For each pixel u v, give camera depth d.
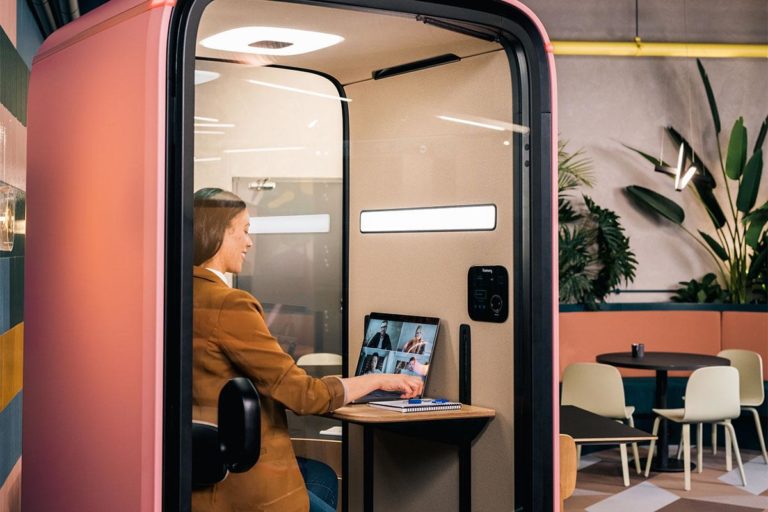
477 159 3.08
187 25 2.18
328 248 3.50
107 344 2.35
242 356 2.43
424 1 2.56
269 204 3.25
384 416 2.94
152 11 2.22
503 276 3.01
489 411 3.04
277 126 3.23
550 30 8.66
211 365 2.42
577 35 8.69
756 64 8.91
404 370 3.29
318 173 3.40
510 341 2.99
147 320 2.16
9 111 3.19
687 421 6.22
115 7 2.46
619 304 8.23
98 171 2.43
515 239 2.89
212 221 2.51
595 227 8.57
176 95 2.18
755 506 5.82
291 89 3.29
